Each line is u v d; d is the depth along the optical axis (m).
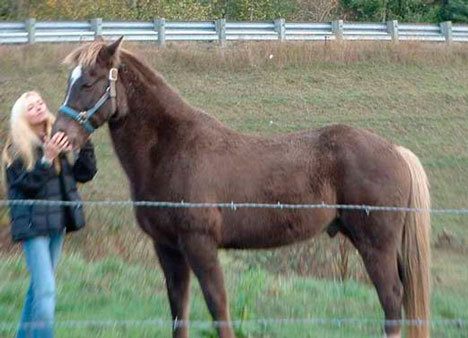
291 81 30.45
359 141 10.04
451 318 13.22
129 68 9.77
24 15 35.19
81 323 10.30
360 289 14.76
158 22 32.81
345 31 36.03
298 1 53.47
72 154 9.11
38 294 8.43
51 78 26.61
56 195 8.66
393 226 9.87
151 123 9.79
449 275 17.81
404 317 10.15
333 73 31.55
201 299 12.53
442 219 22.23
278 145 10.03
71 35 31.14
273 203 9.82
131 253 16.94
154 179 9.71
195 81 29.58
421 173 10.17
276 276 15.48
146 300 12.47
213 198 9.64
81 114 9.41
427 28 37.41
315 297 13.67
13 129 8.41
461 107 29.50
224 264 15.77
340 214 10.04
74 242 17.09
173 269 9.97
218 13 50.91
